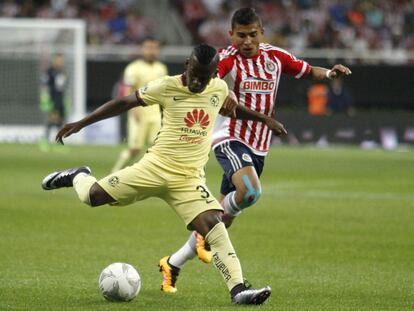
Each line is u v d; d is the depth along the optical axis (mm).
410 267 37438
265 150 35375
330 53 125375
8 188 66438
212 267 36844
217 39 143250
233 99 29328
